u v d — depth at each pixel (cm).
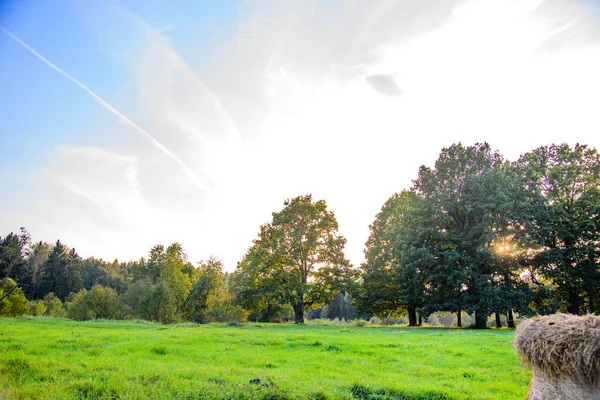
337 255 4966
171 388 909
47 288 9456
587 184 4169
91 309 4159
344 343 1866
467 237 3850
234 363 1339
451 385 1048
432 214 4084
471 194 3975
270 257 4897
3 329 2258
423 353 1620
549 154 4409
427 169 4459
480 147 4403
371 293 4891
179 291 5222
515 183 3994
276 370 1198
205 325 3953
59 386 906
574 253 3731
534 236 3722
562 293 4059
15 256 4734
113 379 975
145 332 2384
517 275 3925
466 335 2648
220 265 5503
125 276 13575
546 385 466
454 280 3691
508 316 4216
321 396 890
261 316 6419
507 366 1333
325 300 4934
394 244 4594
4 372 1041
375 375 1159
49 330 2297
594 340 428
